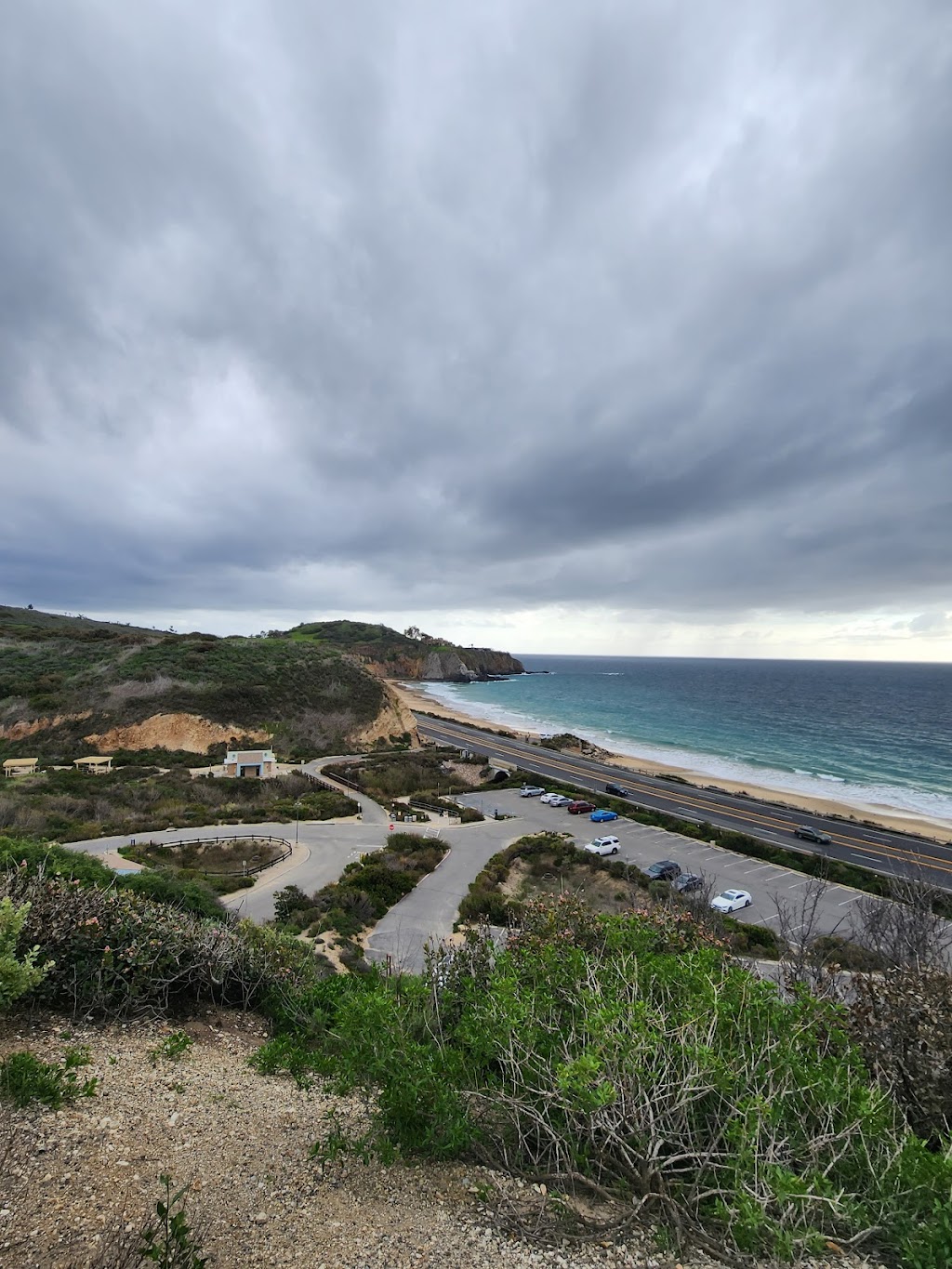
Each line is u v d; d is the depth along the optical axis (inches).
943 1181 98.8
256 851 1033.5
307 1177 132.1
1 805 1051.9
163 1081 183.6
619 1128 121.7
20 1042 192.5
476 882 967.6
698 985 148.2
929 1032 156.2
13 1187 116.0
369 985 228.7
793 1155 114.8
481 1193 122.0
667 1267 101.2
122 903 267.7
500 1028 143.5
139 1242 101.2
